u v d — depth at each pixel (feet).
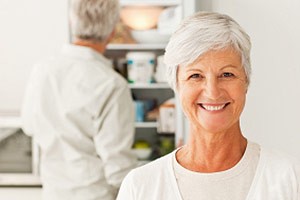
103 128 6.91
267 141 6.67
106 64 7.24
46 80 7.02
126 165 6.97
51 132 7.00
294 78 6.53
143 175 4.06
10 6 11.23
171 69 3.87
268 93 6.64
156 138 11.39
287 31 6.53
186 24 3.69
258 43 6.67
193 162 3.98
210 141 3.85
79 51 7.08
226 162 3.91
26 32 11.27
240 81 3.74
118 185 6.98
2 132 10.18
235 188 3.85
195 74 3.74
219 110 3.74
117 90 6.93
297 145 6.53
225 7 6.93
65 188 7.04
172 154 4.11
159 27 10.57
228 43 3.63
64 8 11.16
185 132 10.37
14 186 10.23
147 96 11.53
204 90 3.73
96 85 6.90
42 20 11.21
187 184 3.93
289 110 6.57
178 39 3.69
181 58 3.70
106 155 6.89
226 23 3.64
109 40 7.38
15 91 11.43
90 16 7.02
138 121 10.83
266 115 6.66
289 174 3.82
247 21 6.74
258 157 3.93
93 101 6.86
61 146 7.02
